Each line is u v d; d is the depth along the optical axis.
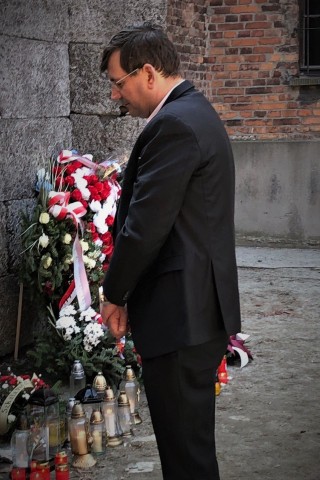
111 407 4.36
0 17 5.34
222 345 3.04
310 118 9.98
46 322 5.91
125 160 6.16
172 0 9.27
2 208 5.45
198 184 2.91
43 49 5.79
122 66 3.04
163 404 2.99
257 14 9.98
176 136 2.87
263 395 5.16
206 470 2.99
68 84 6.10
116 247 2.92
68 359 5.16
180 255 2.90
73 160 5.54
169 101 3.04
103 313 3.12
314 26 9.99
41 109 5.79
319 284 8.29
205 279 2.92
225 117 10.22
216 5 10.09
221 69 10.17
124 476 3.99
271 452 4.27
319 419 4.73
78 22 6.04
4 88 5.41
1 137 5.41
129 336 5.28
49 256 5.18
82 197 5.33
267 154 10.01
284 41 9.95
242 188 10.13
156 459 4.18
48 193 5.34
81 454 4.11
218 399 5.08
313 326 6.78
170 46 3.06
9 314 5.56
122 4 6.03
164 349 2.92
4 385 4.50
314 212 9.98
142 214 2.84
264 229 10.14
